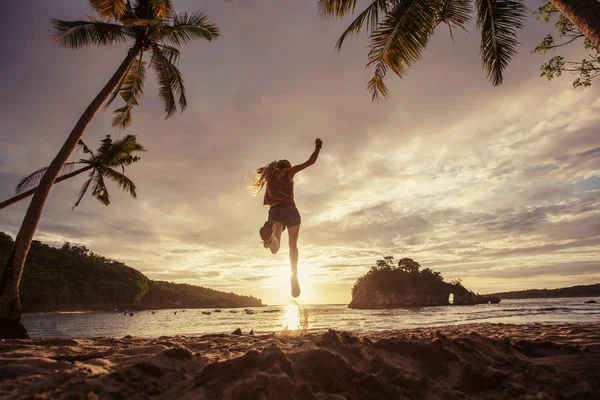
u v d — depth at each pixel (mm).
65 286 86938
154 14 12281
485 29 8062
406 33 7871
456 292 124500
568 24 8312
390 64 8133
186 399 1676
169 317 58062
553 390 1928
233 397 1635
